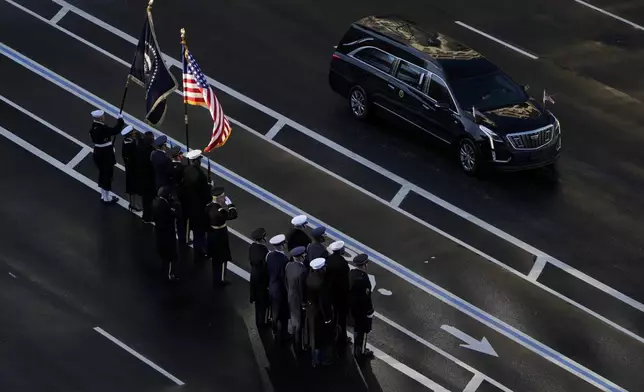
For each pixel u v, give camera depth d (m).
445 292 61.25
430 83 71.75
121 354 56.03
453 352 57.06
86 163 70.56
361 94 75.31
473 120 69.81
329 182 70.00
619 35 87.75
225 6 88.00
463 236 65.75
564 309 60.38
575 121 77.12
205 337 57.44
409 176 70.88
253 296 57.31
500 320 59.38
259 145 73.25
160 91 63.03
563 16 89.75
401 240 65.19
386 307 60.00
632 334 58.91
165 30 84.56
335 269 54.91
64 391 53.38
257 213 66.88
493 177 71.12
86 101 76.31
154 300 59.91
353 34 76.06
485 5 90.62
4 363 55.00
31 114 74.69
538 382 55.44
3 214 65.62
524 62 83.62
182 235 64.12
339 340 57.12
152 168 63.53
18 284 60.38
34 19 84.94
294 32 85.38
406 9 89.31
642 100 79.88
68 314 58.53
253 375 55.00
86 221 65.56
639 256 64.56
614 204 69.00
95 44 82.44
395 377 55.25
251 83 79.44
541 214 67.81
